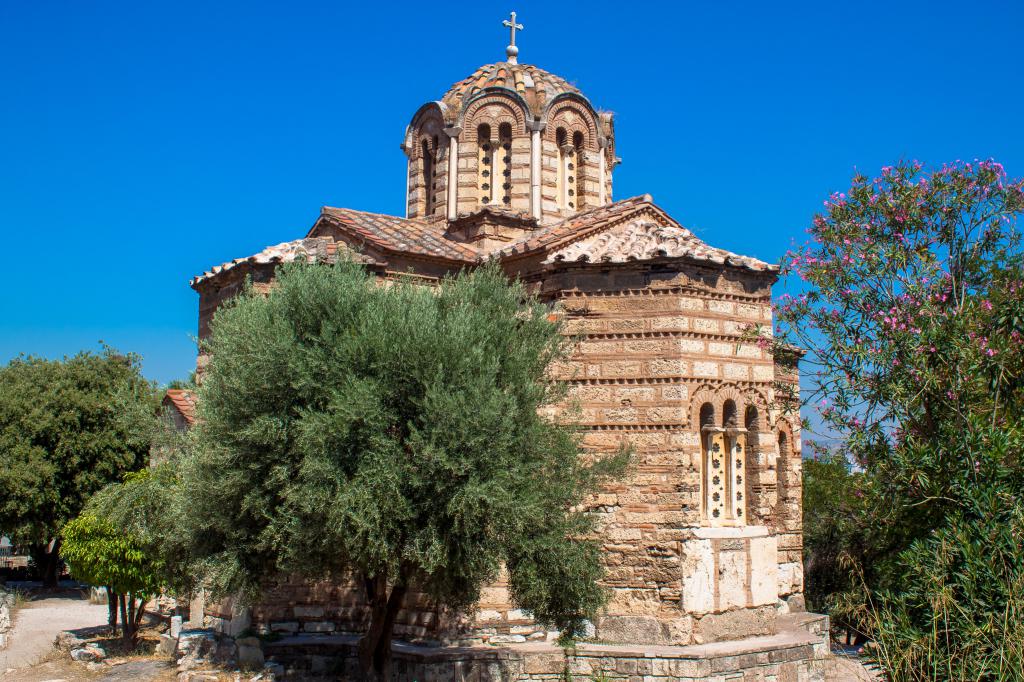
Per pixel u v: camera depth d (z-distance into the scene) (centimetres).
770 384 2067
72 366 3859
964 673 1112
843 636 2444
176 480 1823
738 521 2012
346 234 2353
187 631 2120
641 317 1966
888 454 1745
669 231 2086
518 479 1486
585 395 1973
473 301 1706
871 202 1980
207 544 1620
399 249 2220
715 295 2005
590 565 1645
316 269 1666
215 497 1556
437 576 1550
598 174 2738
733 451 2022
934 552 1248
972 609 1159
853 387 1833
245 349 1563
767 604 1972
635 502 1909
